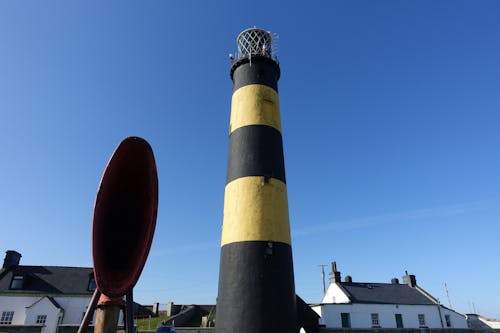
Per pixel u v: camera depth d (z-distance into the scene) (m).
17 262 38.47
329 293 40.06
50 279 36.34
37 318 31.69
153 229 4.04
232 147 16.94
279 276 14.02
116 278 3.77
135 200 4.26
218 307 14.38
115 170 3.88
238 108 17.70
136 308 43.88
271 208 15.17
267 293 13.55
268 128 16.97
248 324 13.11
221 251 15.31
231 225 15.09
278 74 19.77
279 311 13.45
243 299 13.49
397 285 41.75
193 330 26.28
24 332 23.36
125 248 4.11
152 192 4.13
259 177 15.62
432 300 38.75
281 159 16.89
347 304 34.69
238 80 18.61
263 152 16.25
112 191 3.93
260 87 17.94
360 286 39.31
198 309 41.97
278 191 15.76
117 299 3.72
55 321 31.83
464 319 38.03
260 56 18.56
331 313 33.88
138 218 4.22
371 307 35.28
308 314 16.58
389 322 35.16
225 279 14.30
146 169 4.17
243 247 14.31
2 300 33.00
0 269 36.66
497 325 38.66
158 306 44.62
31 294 33.72
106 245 3.96
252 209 14.95
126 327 3.72
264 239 14.44
